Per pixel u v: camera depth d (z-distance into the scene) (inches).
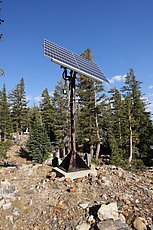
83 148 1509.6
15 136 2213.3
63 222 224.2
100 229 199.8
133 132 1208.8
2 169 380.2
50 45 345.1
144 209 244.1
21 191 281.4
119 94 1501.0
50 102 2078.0
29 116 2213.3
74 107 346.6
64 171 330.6
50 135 1811.0
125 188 299.6
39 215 235.9
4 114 1940.2
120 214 226.4
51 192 279.0
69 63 331.9
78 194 274.2
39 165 415.8
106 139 1467.8
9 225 219.9
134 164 1052.5
